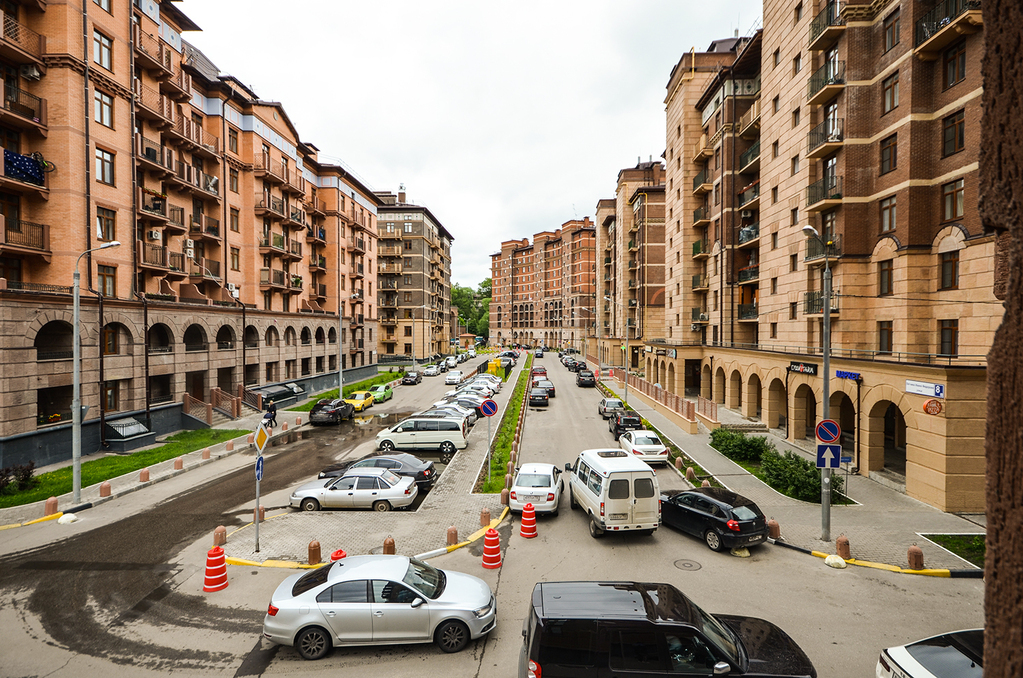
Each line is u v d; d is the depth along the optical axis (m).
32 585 11.19
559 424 31.08
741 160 33.41
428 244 80.19
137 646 8.95
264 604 10.41
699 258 38.94
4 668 8.34
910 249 18.53
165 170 28.61
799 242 25.12
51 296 20.86
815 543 12.97
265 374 37.94
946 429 15.09
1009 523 1.92
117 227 25.42
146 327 25.80
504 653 8.68
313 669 8.27
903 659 6.95
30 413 20.06
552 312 124.38
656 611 7.11
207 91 35.09
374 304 61.47
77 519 15.24
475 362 83.25
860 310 21.33
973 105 16.64
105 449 23.14
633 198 58.22
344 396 42.00
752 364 29.03
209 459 22.19
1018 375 1.92
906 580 11.20
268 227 40.31
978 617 9.69
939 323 18.11
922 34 18.09
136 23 26.72
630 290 62.03
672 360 40.00
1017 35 2.05
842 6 21.56
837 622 9.46
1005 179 2.10
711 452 23.05
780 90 27.28
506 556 12.55
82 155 23.45
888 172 19.92
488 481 18.53
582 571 11.68
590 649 6.79
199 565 12.18
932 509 15.37
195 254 33.28
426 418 24.05
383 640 8.66
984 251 16.28
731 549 12.73
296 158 44.84
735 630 7.76
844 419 26.89
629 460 14.16
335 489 16.05
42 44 22.45
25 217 22.38
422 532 14.03
